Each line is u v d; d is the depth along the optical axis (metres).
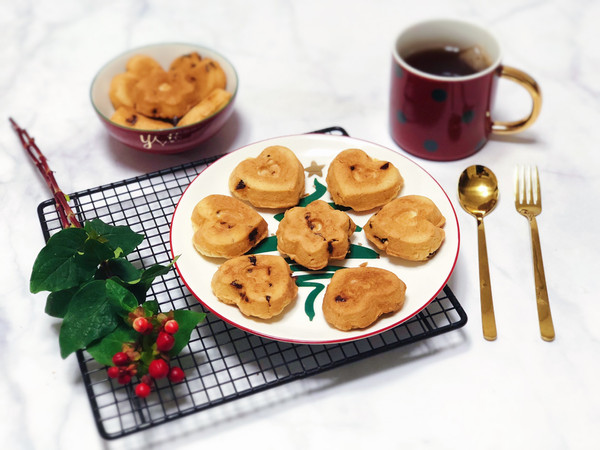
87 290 0.44
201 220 0.49
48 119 0.65
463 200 0.56
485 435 0.44
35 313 0.50
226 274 0.45
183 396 0.45
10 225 0.56
